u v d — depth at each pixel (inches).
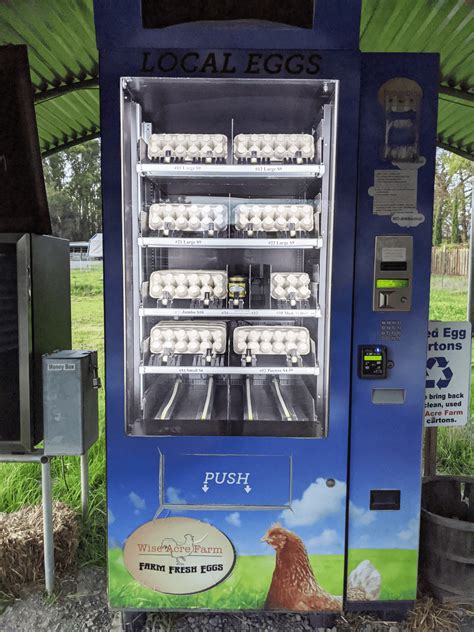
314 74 70.9
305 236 83.8
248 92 75.9
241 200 95.7
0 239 83.3
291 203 94.5
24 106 83.2
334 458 76.4
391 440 78.3
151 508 76.5
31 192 86.6
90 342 197.0
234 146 83.7
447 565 83.7
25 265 83.6
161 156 81.7
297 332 83.8
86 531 104.3
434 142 74.9
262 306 92.6
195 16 69.9
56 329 96.8
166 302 85.1
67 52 118.2
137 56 70.2
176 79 70.9
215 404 87.7
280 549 77.5
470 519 95.0
